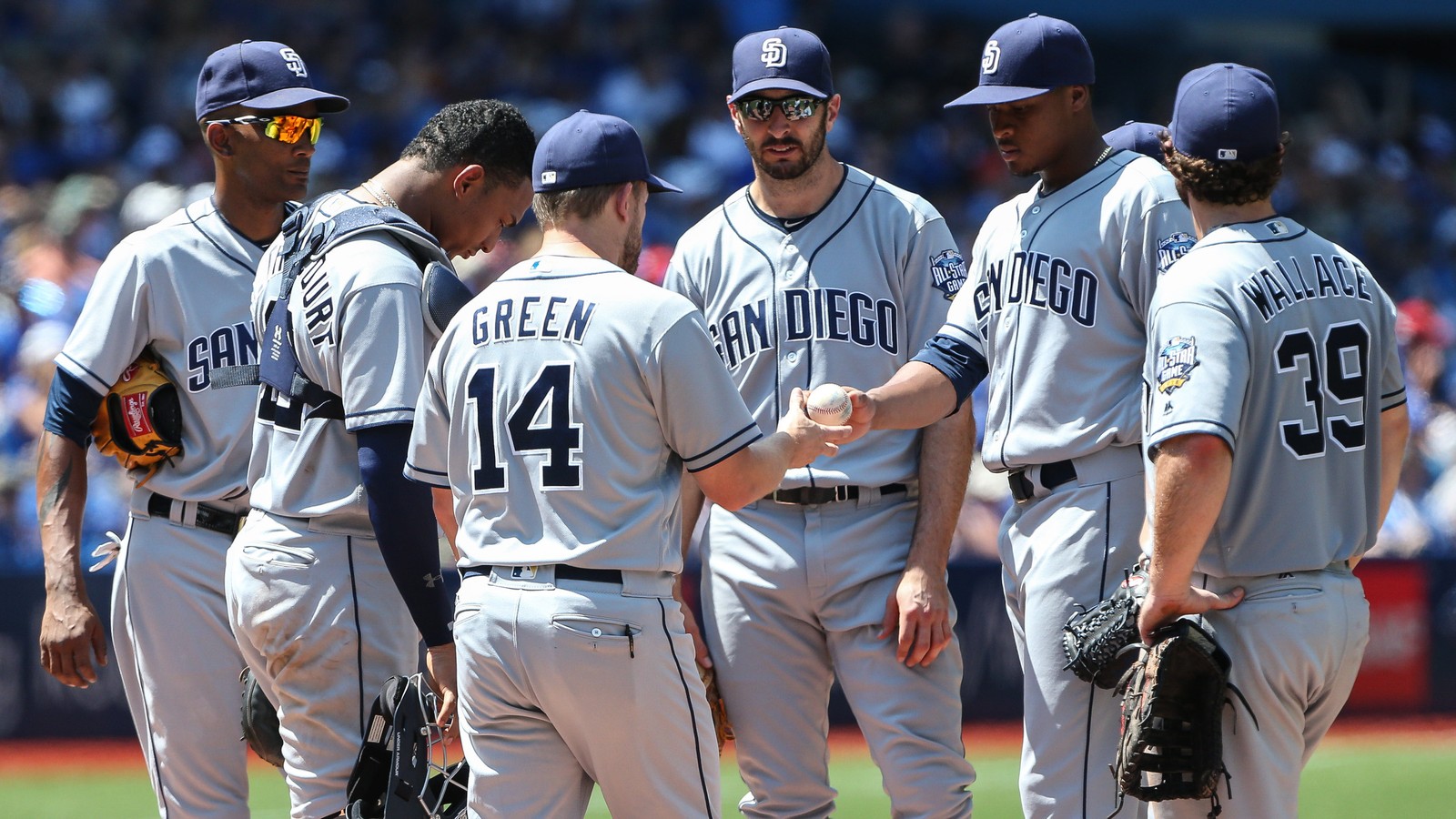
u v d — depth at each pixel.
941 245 18.06
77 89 59.28
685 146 61.28
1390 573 39.19
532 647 13.35
